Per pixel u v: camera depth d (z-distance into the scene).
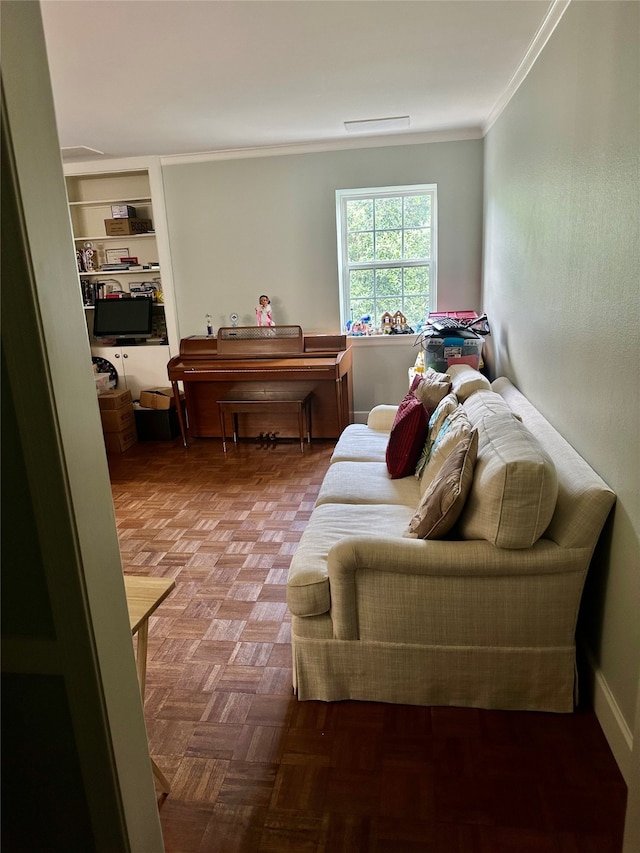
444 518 1.79
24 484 0.95
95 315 5.25
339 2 2.09
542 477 1.64
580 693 1.93
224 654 2.20
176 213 4.93
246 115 3.60
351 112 3.66
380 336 4.87
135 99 3.13
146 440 5.15
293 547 3.03
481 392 2.86
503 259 3.58
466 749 1.72
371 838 1.47
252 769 1.69
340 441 3.40
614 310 1.64
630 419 1.54
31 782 1.13
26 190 0.85
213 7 2.08
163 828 1.52
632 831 1.22
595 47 1.78
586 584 1.96
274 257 4.91
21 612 1.02
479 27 2.39
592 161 1.82
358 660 1.89
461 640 1.82
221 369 4.57
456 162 4.50
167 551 3.03
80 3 2.00
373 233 4.88
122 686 1.11
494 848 1.43
